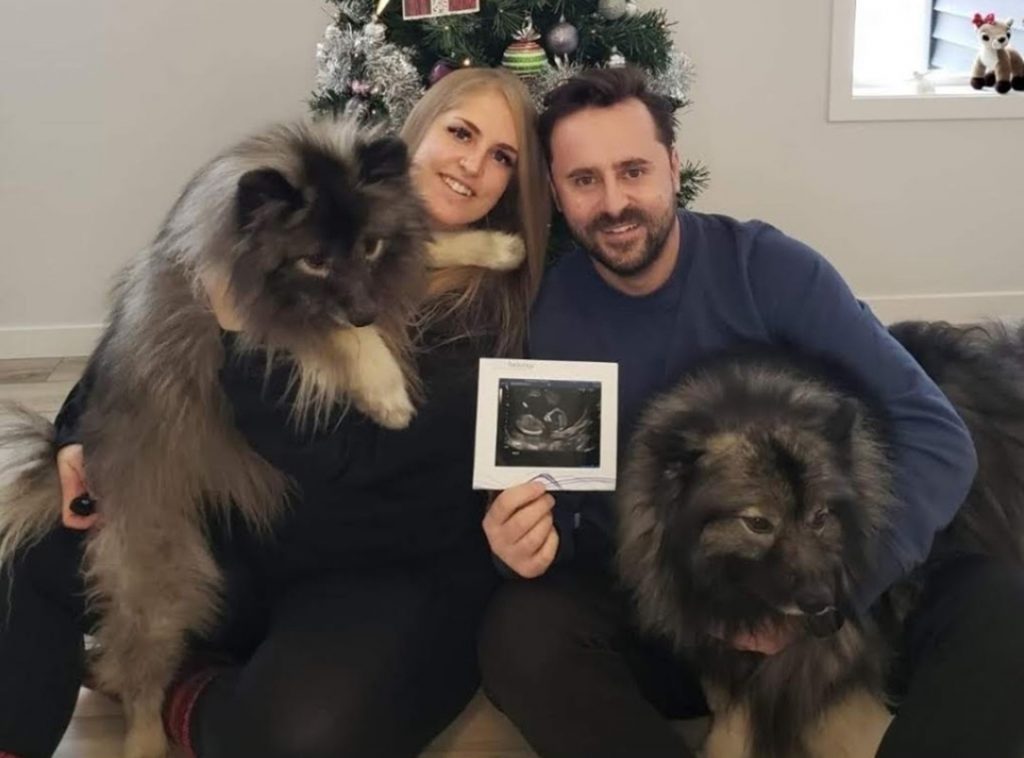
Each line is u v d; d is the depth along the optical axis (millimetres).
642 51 3076
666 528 1892
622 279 2109
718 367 2039
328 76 3156
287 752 1857
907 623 2053
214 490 2104
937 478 1960
